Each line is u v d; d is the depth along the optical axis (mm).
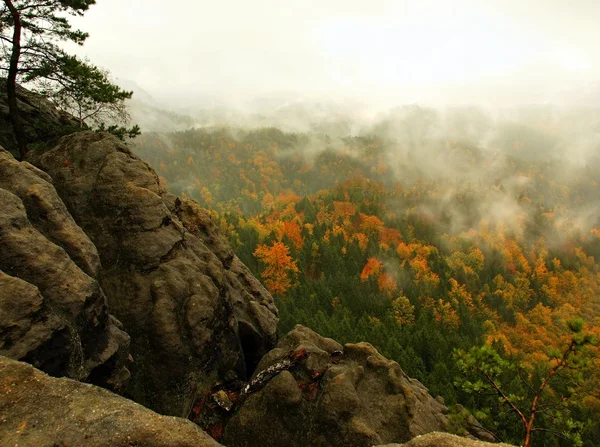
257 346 22703
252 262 88625
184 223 23812
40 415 7676
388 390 16562
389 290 104375
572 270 178875
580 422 8336
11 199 12289
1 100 24000
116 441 7426
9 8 18422
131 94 23125
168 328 15766
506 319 118000
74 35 20781
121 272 17109
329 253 108375
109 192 18281
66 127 23016
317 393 16094
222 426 15625
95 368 12367
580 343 8125
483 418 9750
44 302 10766
